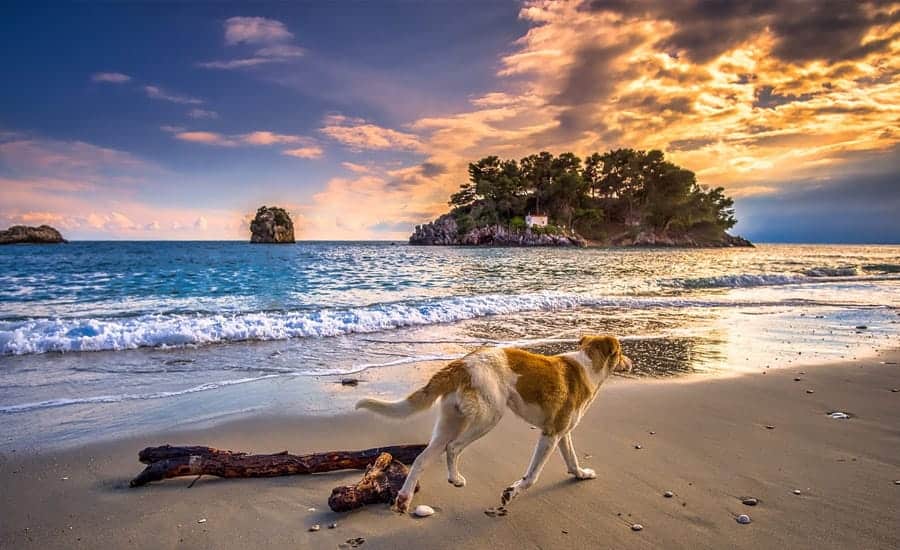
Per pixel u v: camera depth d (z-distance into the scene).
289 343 10.54
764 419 6.09
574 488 4.35
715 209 156.50
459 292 19.42
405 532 3.67
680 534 3.64
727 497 4.18
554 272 30.94
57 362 8.76
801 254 73.44
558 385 4.29
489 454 5.05
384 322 12.55
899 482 4.41
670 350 10.09
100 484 4.39
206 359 9.10
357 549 3.45
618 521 3.83
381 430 5.74
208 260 42.53
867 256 63.41
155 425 5.82
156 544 3.51
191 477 4.50
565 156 149.62
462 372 4.21
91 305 15.16
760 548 3.45
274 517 3.87
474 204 153.12
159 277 24.89
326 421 5.98
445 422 4.23
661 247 128.88
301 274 27.52
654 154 147.12
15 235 123.56
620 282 23.84
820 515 3.87
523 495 4.23
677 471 4.68
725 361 9.17
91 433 5.55
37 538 3.57
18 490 4.25
